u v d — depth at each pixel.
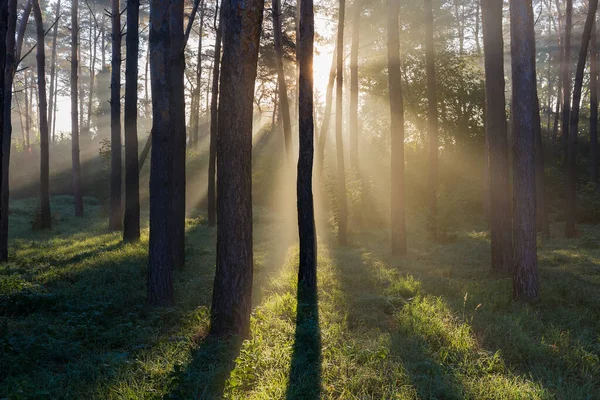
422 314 7.71
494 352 6.33
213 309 7.09
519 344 6.41
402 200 14.95
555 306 8.80
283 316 8.01
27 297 8.68
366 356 5.93
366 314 8.02
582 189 25.83
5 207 14.99
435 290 9.80
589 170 31.58
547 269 12.31
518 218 9.06
